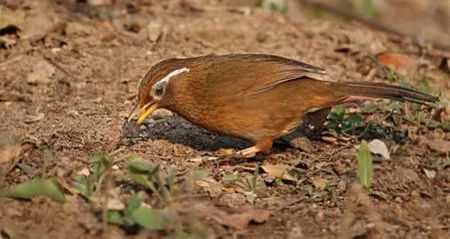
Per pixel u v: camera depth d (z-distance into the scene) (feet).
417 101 38.47
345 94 38.09
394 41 58.03
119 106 44.37
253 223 33.37
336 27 57.41
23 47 49.60
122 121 42.57
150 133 41.39
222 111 37.65
